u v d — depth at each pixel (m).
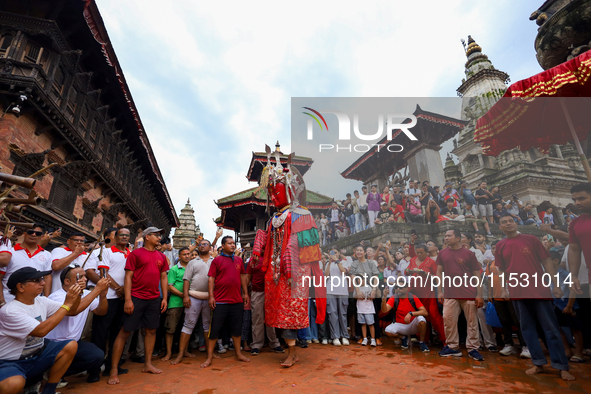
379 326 5.51
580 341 3.61
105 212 14.33
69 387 2.99
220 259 4.16
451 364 3.58
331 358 4.02
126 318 3.41
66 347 2.65
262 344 4.58
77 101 11.01
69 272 3.27
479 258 3.51
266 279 4.08
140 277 3.63
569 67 3.18
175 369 3.65
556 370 3.17
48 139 9.40
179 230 44.97
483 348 4.48
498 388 2.66
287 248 3.78
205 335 4.61
